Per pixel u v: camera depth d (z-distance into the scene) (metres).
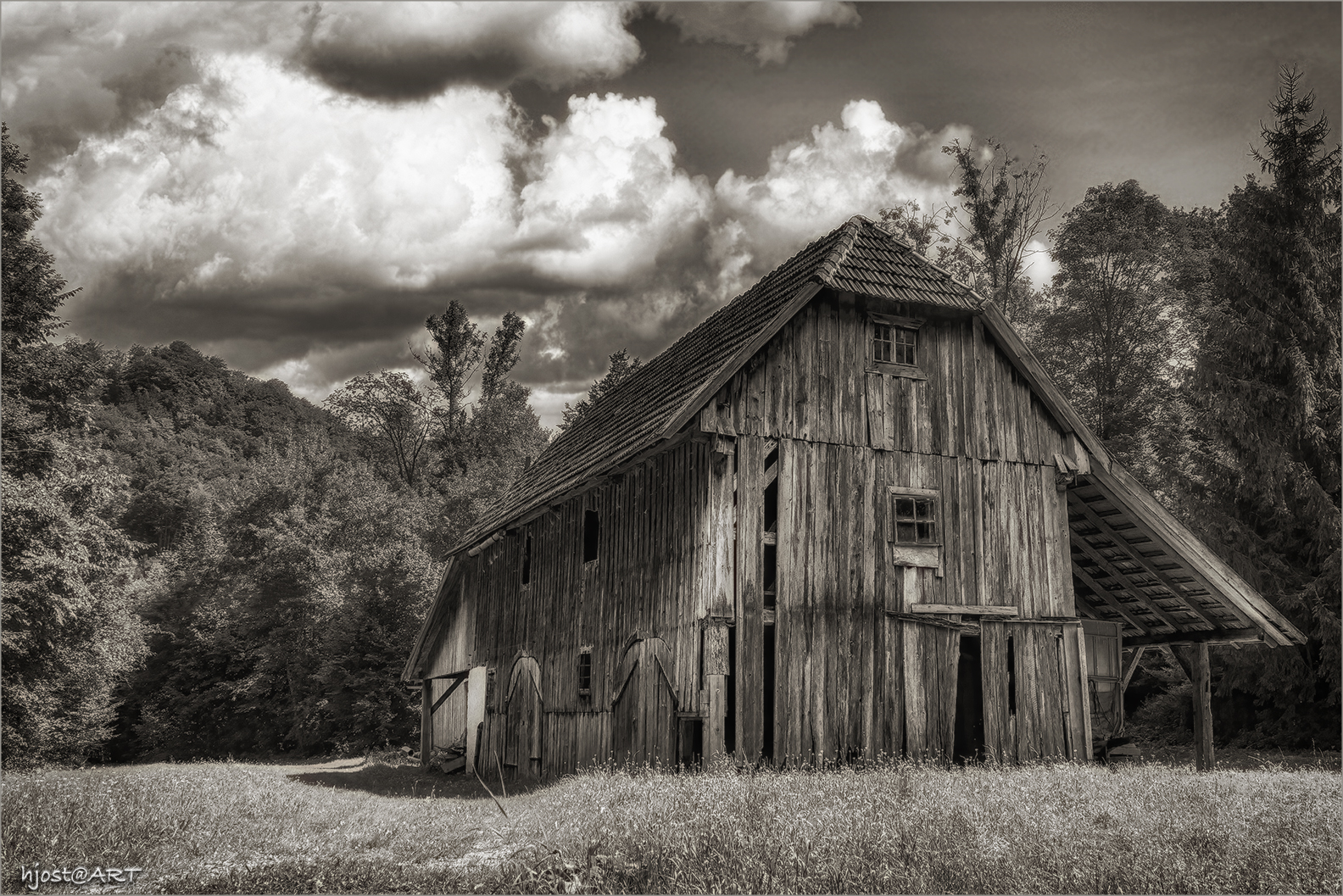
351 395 73.62
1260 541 26.20
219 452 95.19
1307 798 10.63
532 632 22.92
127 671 39.56
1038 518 17.77
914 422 17.09
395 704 40.16
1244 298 27.81
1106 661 21.47
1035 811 9.23
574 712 19.91
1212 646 26.81
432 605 30.59
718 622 14.95
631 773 15.78
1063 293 38.62
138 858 8.81
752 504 15.56
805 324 16.64
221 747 46.00
